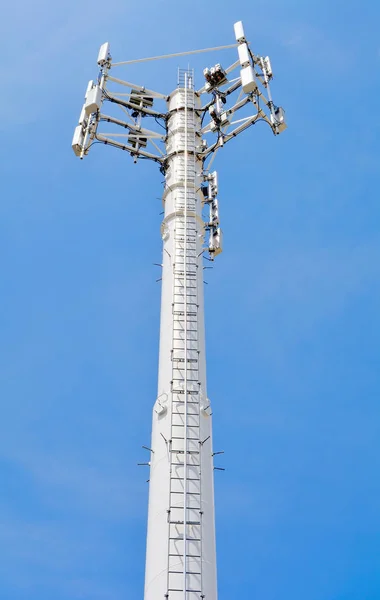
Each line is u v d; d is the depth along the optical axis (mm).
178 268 30266
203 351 28000
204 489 23266
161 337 28562
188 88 40562
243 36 38469
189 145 36906
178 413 25094
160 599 20438
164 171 36844
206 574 21172
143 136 37688
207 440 24984
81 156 35219
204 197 35719
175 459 23688
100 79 38125
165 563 21156
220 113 37188
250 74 35500
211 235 34250
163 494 22969
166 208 33938
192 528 21906
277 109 36031
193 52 39875
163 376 26906
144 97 39500
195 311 28625
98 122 36625
